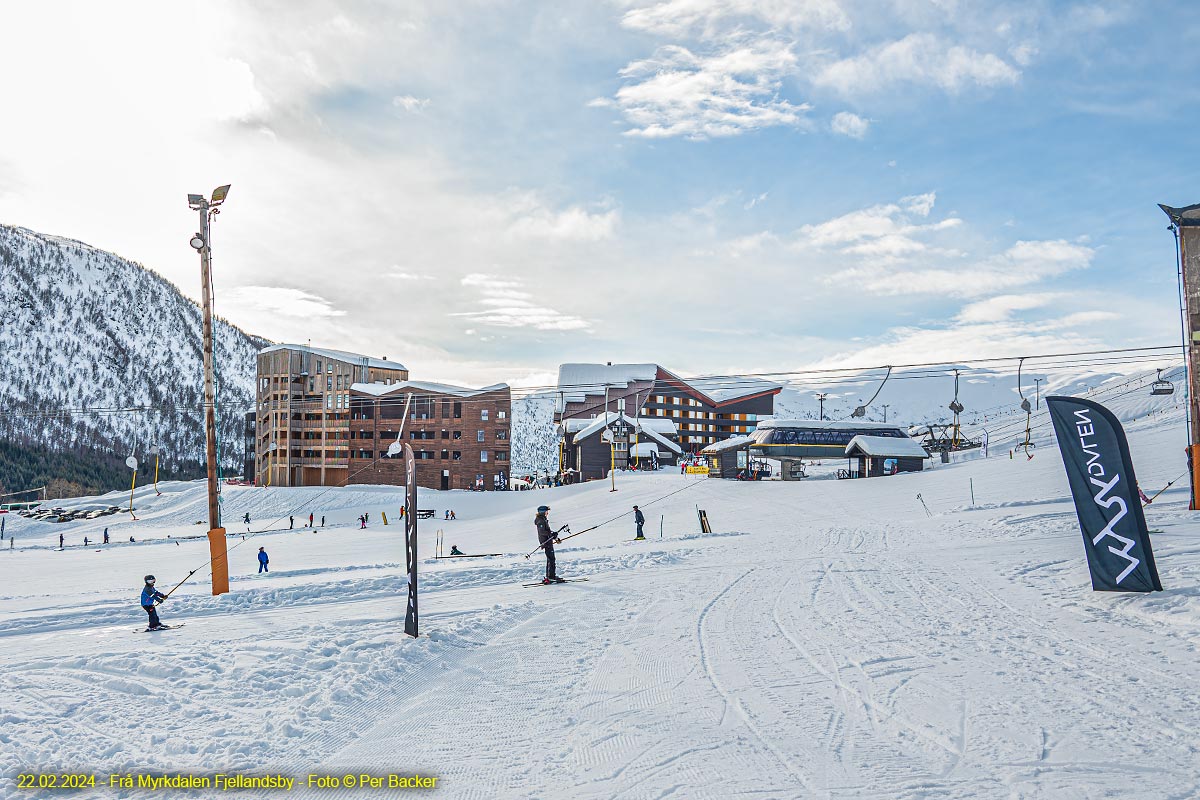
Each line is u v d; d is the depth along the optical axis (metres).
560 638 13.08
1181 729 7.89
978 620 13.35
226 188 23.61
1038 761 7.19
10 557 53.84
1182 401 71.06
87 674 10.63
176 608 18.05
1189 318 29.31
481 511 74.25
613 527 46.09
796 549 25.80
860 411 59.28
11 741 8.07
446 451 97.06
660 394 121.94
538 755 7.76
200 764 7.57
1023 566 18.83
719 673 10.62
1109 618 13.04
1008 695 9.20
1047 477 46.00
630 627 13.83
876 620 13.67
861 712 8.81
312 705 9.30
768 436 69.69
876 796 6.53
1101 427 15.09
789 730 8.28
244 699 9.58
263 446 111.19
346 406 105.19
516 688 10.18
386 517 71.94
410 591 12.77
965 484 48.78
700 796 6.64
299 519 77.50
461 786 6.99
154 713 9.05
